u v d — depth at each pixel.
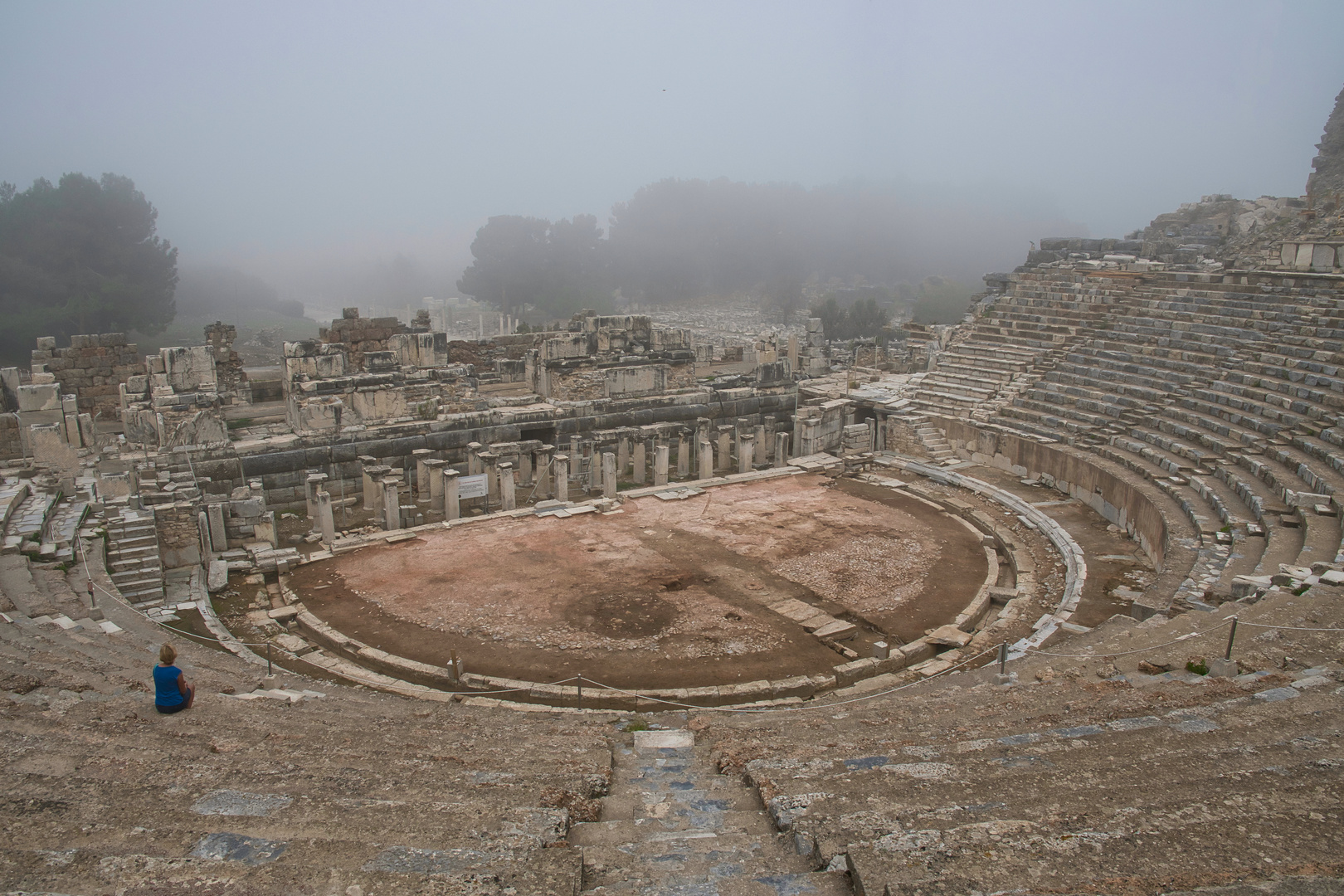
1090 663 15.38
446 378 36.25
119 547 22.47
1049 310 45.91
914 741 11.65
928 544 27.88
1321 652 14.20
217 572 24.06
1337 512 22.55
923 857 7.03
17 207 86.44
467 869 7.09
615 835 8.68
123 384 34.81
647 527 29.03
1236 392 32.72
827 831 7.94
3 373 33.53
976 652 19.97
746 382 44.16
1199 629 16.41
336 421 32.50
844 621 21.52
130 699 12.22
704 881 7.25
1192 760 9.44
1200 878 6.51
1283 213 54.06
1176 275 42.66
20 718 10.80
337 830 7.98
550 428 37.03
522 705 16.61
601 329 41.22
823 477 36.53
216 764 9.69
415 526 29.72
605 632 20.66
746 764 11.17
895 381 48.22
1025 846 7.19
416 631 20.78
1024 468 36.19
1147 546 27.22
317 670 18.59
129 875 6.71
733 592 23.36
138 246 92.56
